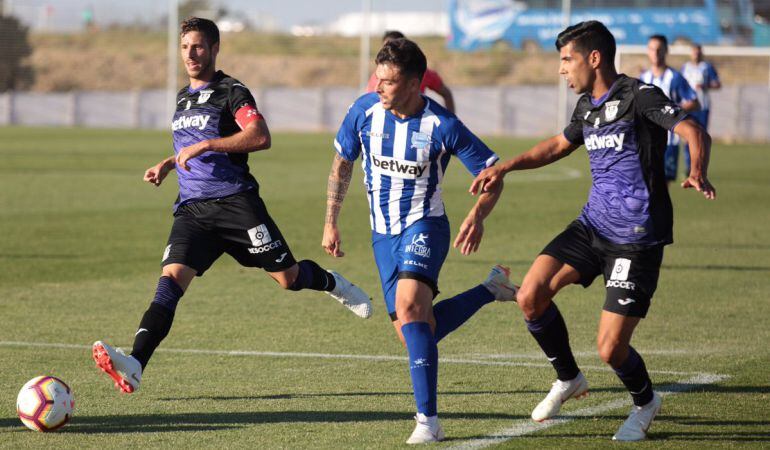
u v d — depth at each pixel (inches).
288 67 7229.3
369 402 808.3
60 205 2225.6
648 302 706.2
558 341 746.8
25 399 719.7
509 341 1032.2
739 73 5521.7
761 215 2169.0
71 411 732.0
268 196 2453.2
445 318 783.1
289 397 822.5
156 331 791.7
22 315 1144.2
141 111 5836.6
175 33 5812.0
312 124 5713.6
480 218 746.2
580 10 5615.2
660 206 708.0
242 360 950.4
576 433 727.7
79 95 5905.5
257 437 712.4
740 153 4015.8
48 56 7367.1
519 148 4079.7
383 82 723.4
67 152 3745.1
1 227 1877.5
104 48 7613.2
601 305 1227.2
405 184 753.0
